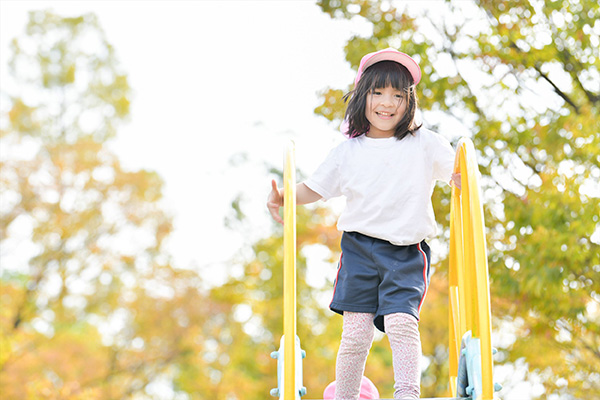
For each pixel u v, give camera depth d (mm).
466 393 2684
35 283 19078
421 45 7504
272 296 16469
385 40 8031
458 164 3021
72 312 19594
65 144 19625
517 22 7332
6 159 18656
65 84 23016
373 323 3047
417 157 3133
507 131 7391
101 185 19125
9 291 18719
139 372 18906
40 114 22250
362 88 3203
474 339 2709
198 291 18578
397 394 2807
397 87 3172
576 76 7379
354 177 3131
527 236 6918
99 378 18000
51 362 17250
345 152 3197
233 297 16938
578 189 6711
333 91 8234
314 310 15234
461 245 3287
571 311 6855
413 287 2979
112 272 19469
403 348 2869
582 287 6914
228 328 18375
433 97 7578
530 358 7898
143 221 19531
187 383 18328
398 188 3082
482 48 7422
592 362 7703
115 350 19000
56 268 19312
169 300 18484
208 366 18031
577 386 7953
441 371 13055
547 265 6617
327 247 12734
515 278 6855
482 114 7656
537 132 7273
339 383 3045
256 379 17750
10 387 16062
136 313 18875
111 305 19578
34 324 19094
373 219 3070
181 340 18562
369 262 3053
